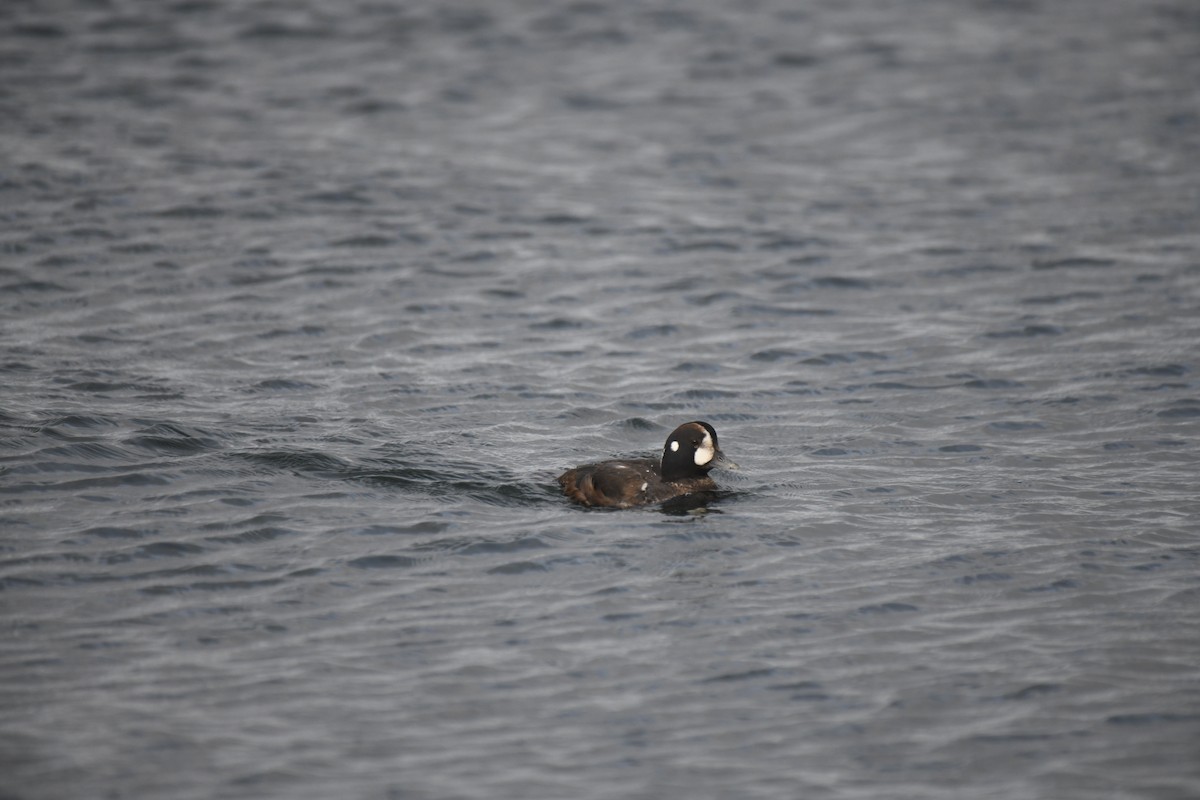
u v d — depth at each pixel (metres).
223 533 16.78
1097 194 30.78
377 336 23.52
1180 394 21.23
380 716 13.48
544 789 12.50
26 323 23.22
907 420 20.56
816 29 43.00
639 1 45.28
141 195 29.12
